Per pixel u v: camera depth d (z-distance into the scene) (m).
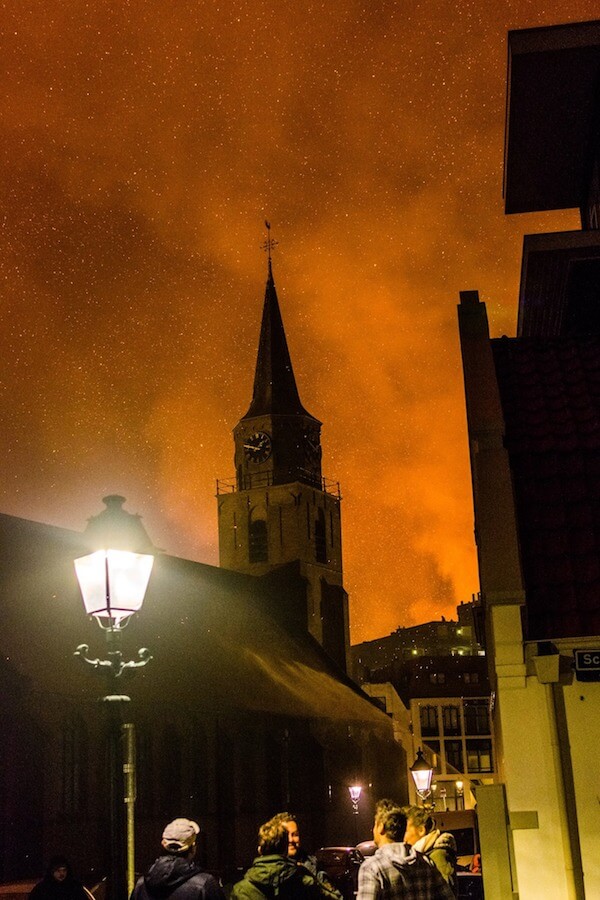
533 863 10.06
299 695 58.12
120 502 9.87
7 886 22.81
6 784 37.38
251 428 75.00
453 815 38.25
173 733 47.72
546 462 12.28
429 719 83.88
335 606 73.94
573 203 20.98
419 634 115.00
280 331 77.75
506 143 19.31
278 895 7.11
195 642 53.75
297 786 55.91
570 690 10.34
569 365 13.76
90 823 40.56
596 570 11.20
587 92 17.73
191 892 7.09
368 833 61.91
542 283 16.62
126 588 9.49
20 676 38.78
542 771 10.20
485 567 10.77
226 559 73.31
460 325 13.25
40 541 47.72
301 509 72.50
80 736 41.34
